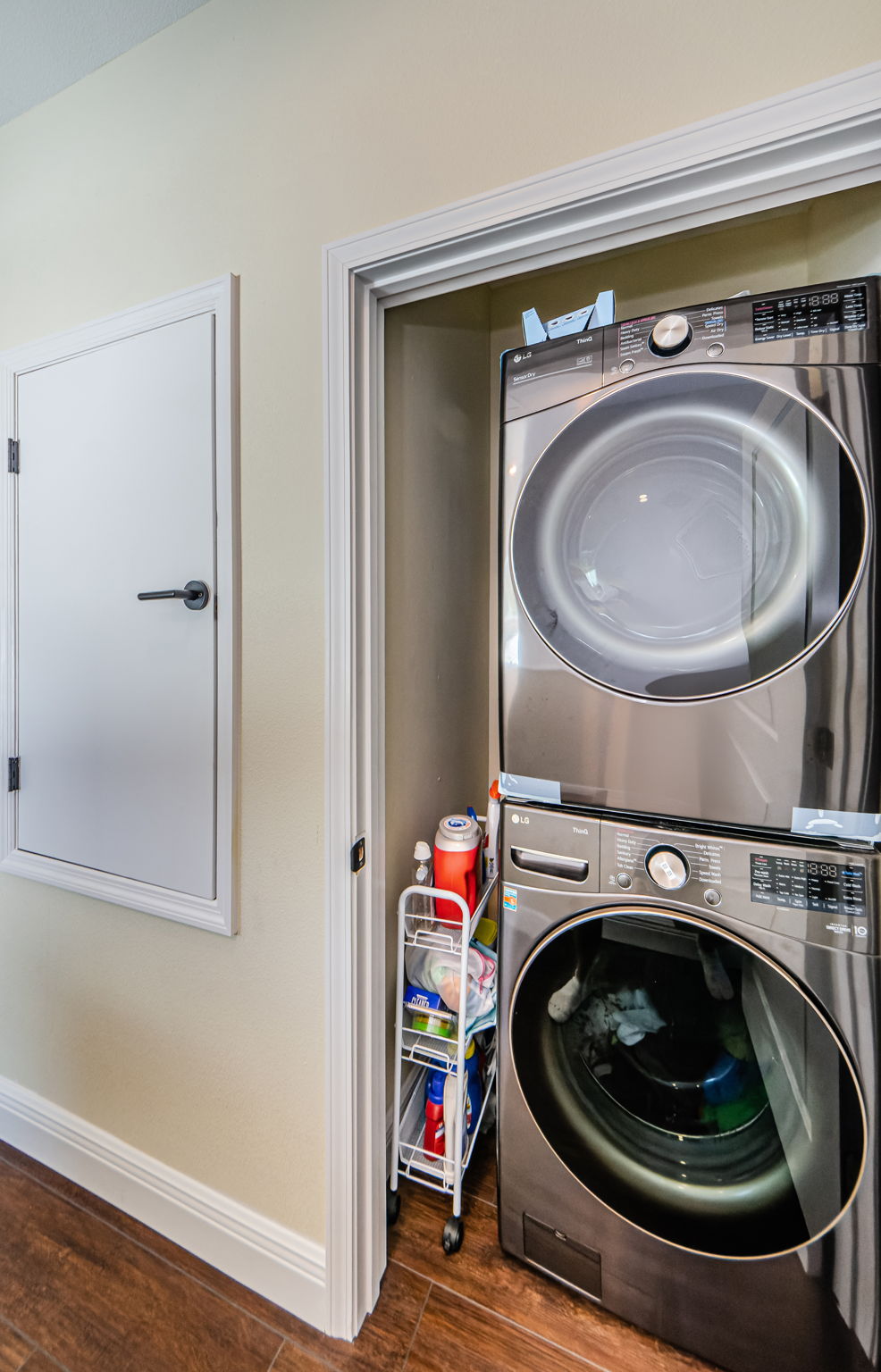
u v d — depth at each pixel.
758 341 0.82
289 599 1.02
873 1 0.65
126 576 1.18
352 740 0.98
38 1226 1.24
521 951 1.03
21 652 1.34
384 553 1.13
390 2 0.89
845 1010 0.81
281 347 1.01
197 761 1.11
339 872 0.99
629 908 0.94
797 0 0.67
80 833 1.27
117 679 1.20
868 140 0.68
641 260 1.70
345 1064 1.00
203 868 1.11
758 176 0.73
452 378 1.52
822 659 0.81
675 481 0.89
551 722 1.00
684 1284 0.95
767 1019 0.87
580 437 0.95
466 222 0.84
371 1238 1.05
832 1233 0.84
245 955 1.10
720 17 0.71
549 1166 1.05
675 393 0.87
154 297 1.13
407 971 1.28
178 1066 1.18
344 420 0.95
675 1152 0.96
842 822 0.81
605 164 0.76
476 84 0.84
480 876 1.44
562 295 1.81
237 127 1.03
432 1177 1.32
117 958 1.25
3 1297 1.10
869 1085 0.80
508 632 1.03
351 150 0.93
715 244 1.61
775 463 0.82
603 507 0.94
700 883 0.89
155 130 1.12
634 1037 0.98
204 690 1.10
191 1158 1.18
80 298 1.23
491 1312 1.05
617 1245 1.00
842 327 0.78
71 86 1.22
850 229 1.16
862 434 0.77
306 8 0.96
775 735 0.85
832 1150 0.83
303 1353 1.00
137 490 1.16
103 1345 1.02
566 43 0.78
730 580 0.86
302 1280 1.04
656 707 0.92
